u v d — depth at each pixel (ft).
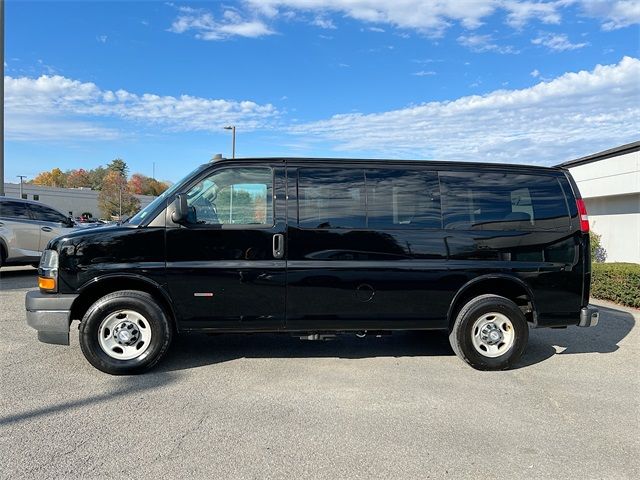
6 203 35.83
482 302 16.92
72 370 16.11
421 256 16.66
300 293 16.16
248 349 19.04
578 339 21.36
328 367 17.02
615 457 11.13
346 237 16.38
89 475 9.87
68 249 15.53
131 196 277.23
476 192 17.26
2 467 10.12
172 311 15.90
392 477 10.09
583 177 41.60
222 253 15.96
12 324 21.79
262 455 10.85
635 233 37.35
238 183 16.40
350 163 16.88
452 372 16.78
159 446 11.16
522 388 15.39
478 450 11.32
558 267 17.24
